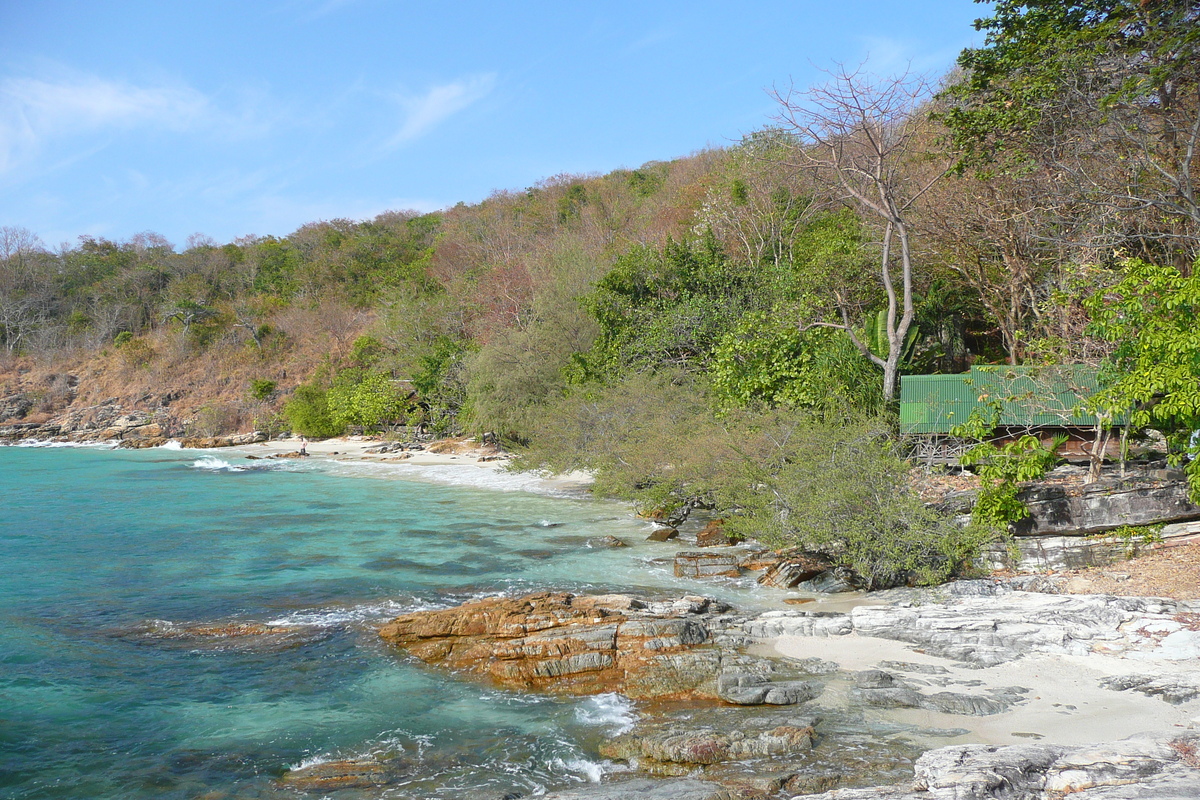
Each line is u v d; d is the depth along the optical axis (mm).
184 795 6977
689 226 43312
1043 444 17078
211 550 17609
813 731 7672
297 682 9727
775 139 38469
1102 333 12602
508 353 35969
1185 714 7555
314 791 7004
